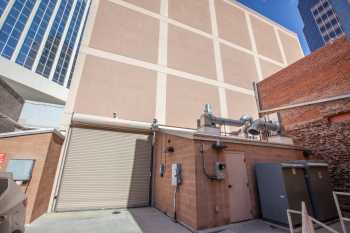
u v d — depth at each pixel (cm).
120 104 961
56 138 688
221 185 563
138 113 988
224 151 608
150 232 481
